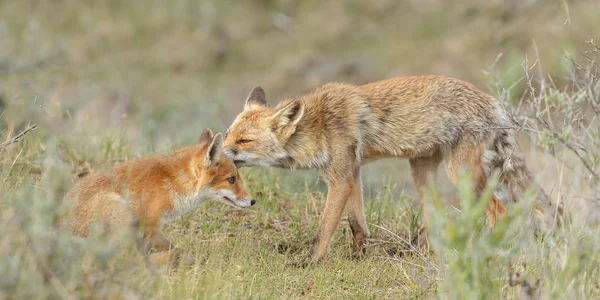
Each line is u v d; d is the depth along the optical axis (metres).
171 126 25.20
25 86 16.45
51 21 33.81
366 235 11.48
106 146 13.71
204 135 10.84
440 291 8.15
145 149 14.55
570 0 29.02
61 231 7.64
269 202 12.67
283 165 11.70
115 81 30.25
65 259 7.36
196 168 9.99
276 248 11.12
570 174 12.11
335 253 11.17
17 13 33.72
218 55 33.75
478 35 31.16
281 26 35.66
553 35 27.95
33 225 7.38
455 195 14.70
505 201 12.29
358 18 35.66
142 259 8.99
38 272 7.15
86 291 7.34
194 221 11.72
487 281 7.55
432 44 32.78
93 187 9.27
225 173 10.34
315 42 34.50
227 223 11.80
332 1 36.53
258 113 11.69
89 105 26.59
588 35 26.98
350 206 11.53
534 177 11.38
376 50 33.59
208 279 8.78
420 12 34.81
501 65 29.27
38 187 9.65
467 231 7.27
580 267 7.92
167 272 9.12
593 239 8.50
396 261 10.54
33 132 12.98
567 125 10.56
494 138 11.70
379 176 17.00
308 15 36.22
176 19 35.28
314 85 31.66
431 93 11.73
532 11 30.25
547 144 10.33
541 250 8.45
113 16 35.09
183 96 29.66
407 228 12.23
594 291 8.09
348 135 11.41
